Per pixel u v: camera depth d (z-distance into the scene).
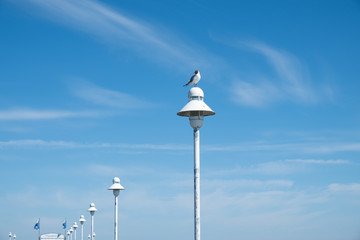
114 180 41.81
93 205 57.75
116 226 41.38
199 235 24.53
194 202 24.81
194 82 25.55
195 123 25.14
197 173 25.06
